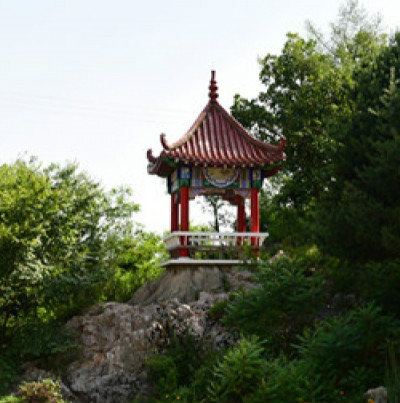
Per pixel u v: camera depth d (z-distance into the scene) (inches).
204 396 710.5
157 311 858.8
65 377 805.2
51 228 909.8
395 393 559.5
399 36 897.5
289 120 1392.7
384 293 696.4
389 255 754.2
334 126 894.4
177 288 943.0
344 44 1615.4
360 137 835.4
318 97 1391.5
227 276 954.7
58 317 936.9
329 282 807.7
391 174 729.6
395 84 787.4
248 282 932.6
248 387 644.1
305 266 810.2
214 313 848.3
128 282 1149.7
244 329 767.7
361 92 875.4
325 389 616.4
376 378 623.8
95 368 804.6
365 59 935.0
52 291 892.0
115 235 1259.8
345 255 776.3
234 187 992.2
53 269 901.2
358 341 647.1
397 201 745.0
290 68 1445.6
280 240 1347.2
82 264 964.0
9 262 839.7
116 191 1316.4
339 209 792.9
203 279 949.2
